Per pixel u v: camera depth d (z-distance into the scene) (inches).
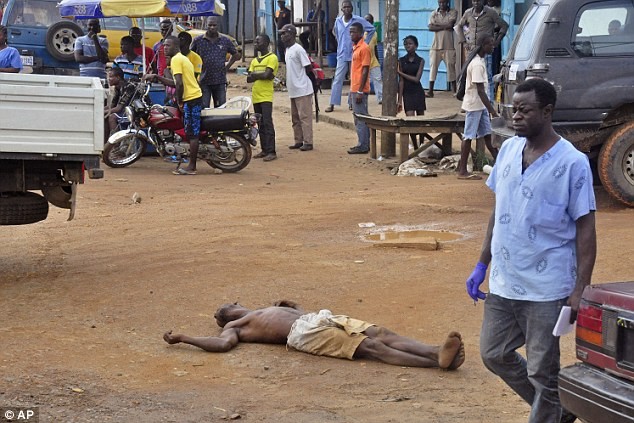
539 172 168.1
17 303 282.2
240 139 566.6
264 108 620.4
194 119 552.4
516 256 170.6
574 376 156.5
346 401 210.7
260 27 1392.7
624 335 152.3
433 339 253.8
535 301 169.0
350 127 772.6
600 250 334.6
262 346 249.0
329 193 492.1
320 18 1055.0
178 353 242.7
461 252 342.3
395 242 350.3
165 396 211.9
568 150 167.8
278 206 442.0
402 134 581.6
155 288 298.2
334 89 823.7
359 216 413.4
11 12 774.5
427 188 495.5
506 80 448.1
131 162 577.0
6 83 306.2
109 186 506.6
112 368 229.5
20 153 294.5
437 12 859.4
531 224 168.7
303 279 307.1
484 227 387.9
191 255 341.1
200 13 621.6
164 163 602.9
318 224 397.4
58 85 311.4
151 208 441.4
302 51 658.2
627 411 145.9
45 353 237.1
